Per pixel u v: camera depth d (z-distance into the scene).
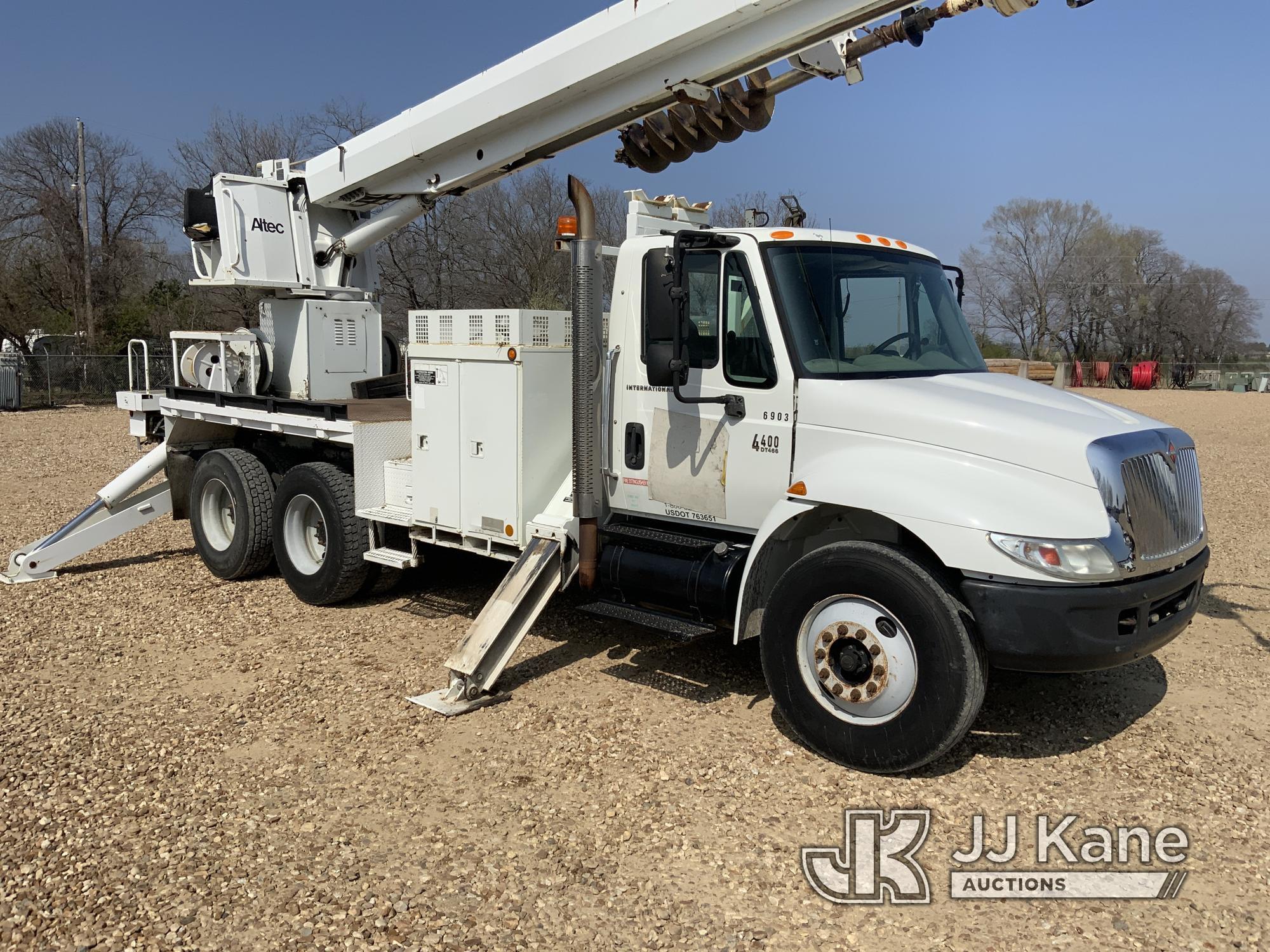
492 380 5.93
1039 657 4.10
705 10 5.09
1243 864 3.74
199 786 4.37
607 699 5.43
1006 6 4.36
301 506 7.40
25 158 47.62
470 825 4.03
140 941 3.24
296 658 6.14
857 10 4.71
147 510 8.78
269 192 8.02
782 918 3.39
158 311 36.12
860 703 4.45
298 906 3.43
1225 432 23.17
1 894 3.51
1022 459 4.26
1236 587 7.95
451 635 6.63
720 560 5.09
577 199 5.32
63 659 6.14
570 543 5.69
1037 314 61.31
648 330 5.04
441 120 6.82
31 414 26.62
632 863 3.74
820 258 5.09
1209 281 60.41
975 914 3.41
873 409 4.60
